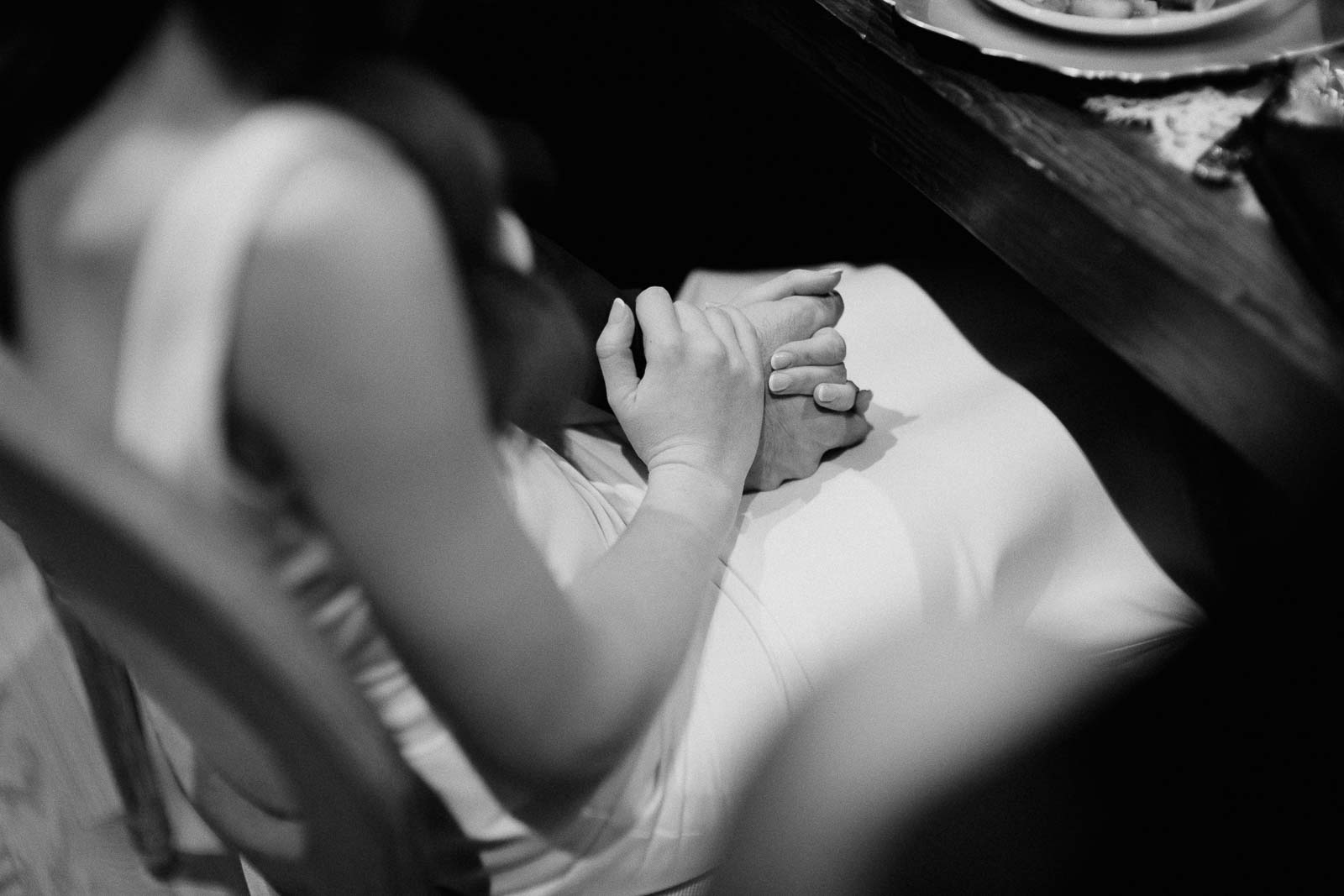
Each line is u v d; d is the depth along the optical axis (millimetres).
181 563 519
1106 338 827
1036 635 937
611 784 750
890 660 871
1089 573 969
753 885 833
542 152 1324
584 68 1576
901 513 919
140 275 506
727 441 833
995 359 1082
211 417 517
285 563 602
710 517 795
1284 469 742
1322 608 1101
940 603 895
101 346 539
